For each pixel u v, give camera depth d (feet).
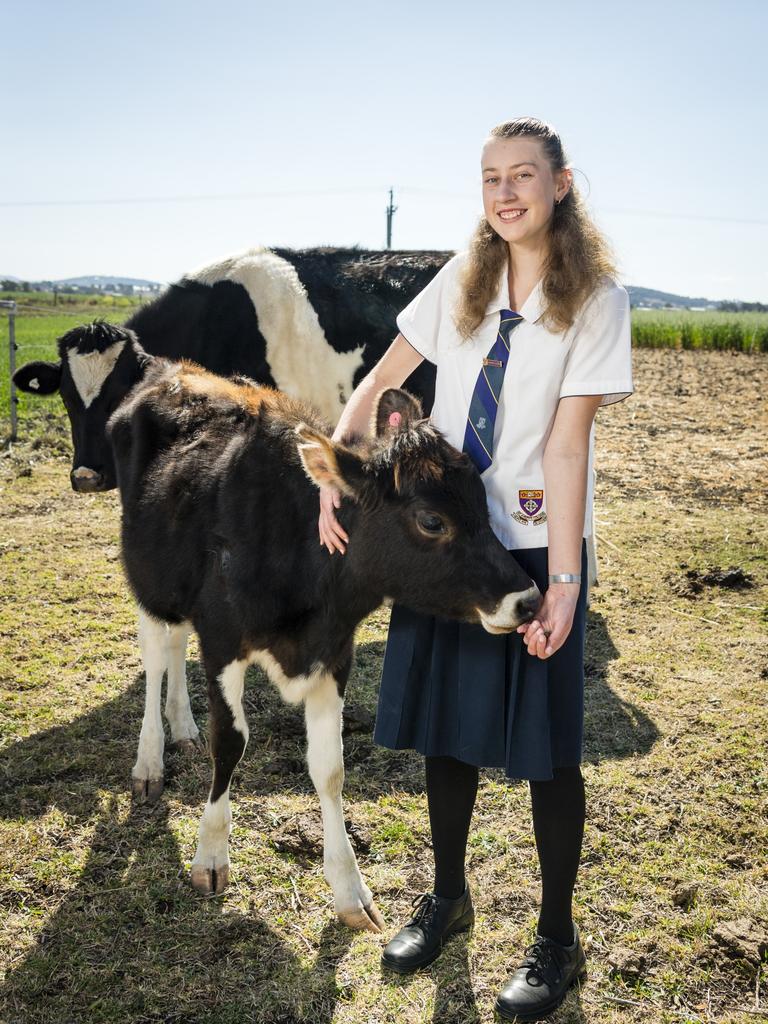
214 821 10.10
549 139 7.69
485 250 8.16
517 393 8.09
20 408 39.91
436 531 8.28
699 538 22.65
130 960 9.04
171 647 13.08
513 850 10.88
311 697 10.13
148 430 11.92
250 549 9.70
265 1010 8.46
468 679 8.47
